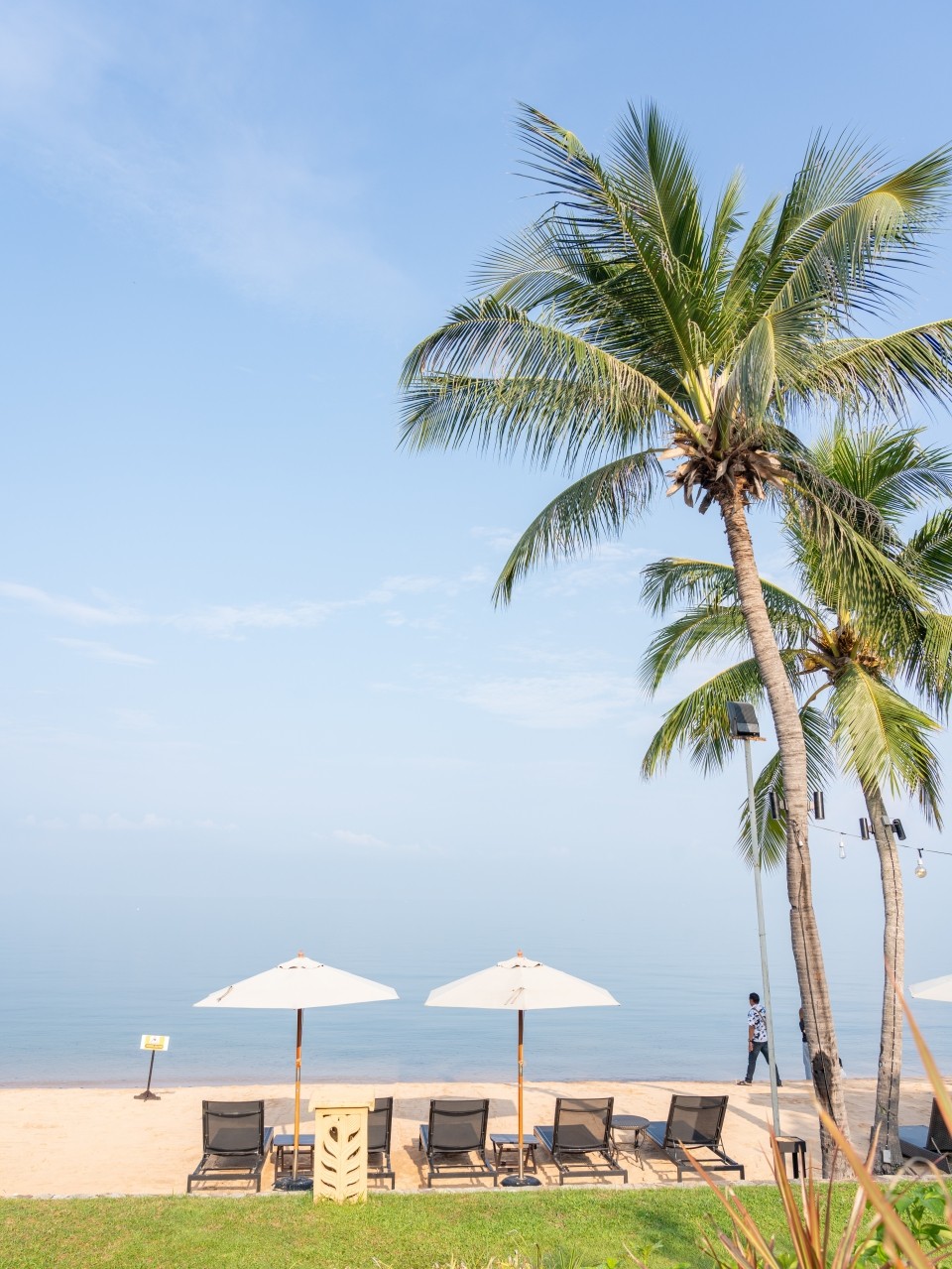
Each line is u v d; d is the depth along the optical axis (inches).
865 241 356.5
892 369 414.6
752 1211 336.2
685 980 2591.0
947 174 354.6
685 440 433.7
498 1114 590.6
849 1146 74.5
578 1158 475.8
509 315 413.4
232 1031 1338.6
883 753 430.6
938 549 525.3
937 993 458.6
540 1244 310.5
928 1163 122.3
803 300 375.9
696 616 585.0
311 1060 1043.9
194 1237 322.3
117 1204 363.6
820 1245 116.7
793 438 486.0
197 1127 578.9
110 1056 1057.5
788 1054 1106.7
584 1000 448.1
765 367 348.2
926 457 533.6
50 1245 313.0
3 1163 488.7
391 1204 365.1
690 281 426.9
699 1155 492.4
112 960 3287.4
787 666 544.1
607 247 426.0
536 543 484.4
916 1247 68.7
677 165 419.5
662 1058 1072.8
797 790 422.6
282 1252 308.3
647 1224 331.9
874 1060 1101.7
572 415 437.1
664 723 585.6
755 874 418.3
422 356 427.2
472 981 471.5
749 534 435.2
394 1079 900.0
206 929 6998.0
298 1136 426.9
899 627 457.1
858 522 475.5
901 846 507.5
